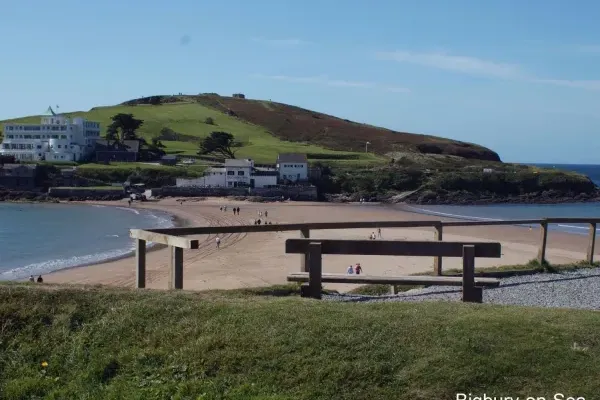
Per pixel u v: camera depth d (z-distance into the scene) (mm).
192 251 42969
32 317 8156
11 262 41875
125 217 82500
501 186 131250
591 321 8352
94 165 127750
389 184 129375
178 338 7742
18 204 108250
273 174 126062
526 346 7375
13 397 6883
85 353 7590
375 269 30656
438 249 11438
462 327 7887
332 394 6656
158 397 6695
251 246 45812
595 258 29875
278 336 7609
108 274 33969
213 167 130750
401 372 6941
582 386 6652
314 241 11492
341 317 8125
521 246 39969
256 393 6664
